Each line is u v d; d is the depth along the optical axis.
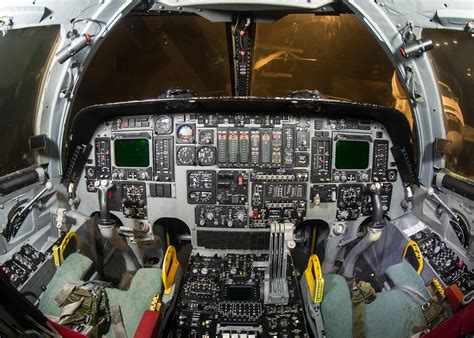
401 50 1.10
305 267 1.48
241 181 1.35
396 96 2.15
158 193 1.38
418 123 1.26
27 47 1.05
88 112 1.26
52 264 1.18
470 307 0.64
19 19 0.98
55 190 1.28
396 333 0.95
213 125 1.34
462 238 1.10
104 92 2.51
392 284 1.18
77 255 1.16
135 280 1.07
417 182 1.33
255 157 1.35
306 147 1.34
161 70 2.65
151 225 1.42
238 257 1.37
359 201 1.38
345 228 1.41
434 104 1.20
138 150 1.36
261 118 1.34
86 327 0.90
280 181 1.36
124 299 1.02
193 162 1.35
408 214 1.38
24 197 1.12
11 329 0.51
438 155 1.23
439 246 1.18
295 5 1.12
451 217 1.15
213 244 1.42
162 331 1.01
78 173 1.39
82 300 0.96
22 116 1.11
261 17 1.22
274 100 1.20
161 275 1.07
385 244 1.39
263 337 1.01
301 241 1.55
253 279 1.23
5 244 1.05
